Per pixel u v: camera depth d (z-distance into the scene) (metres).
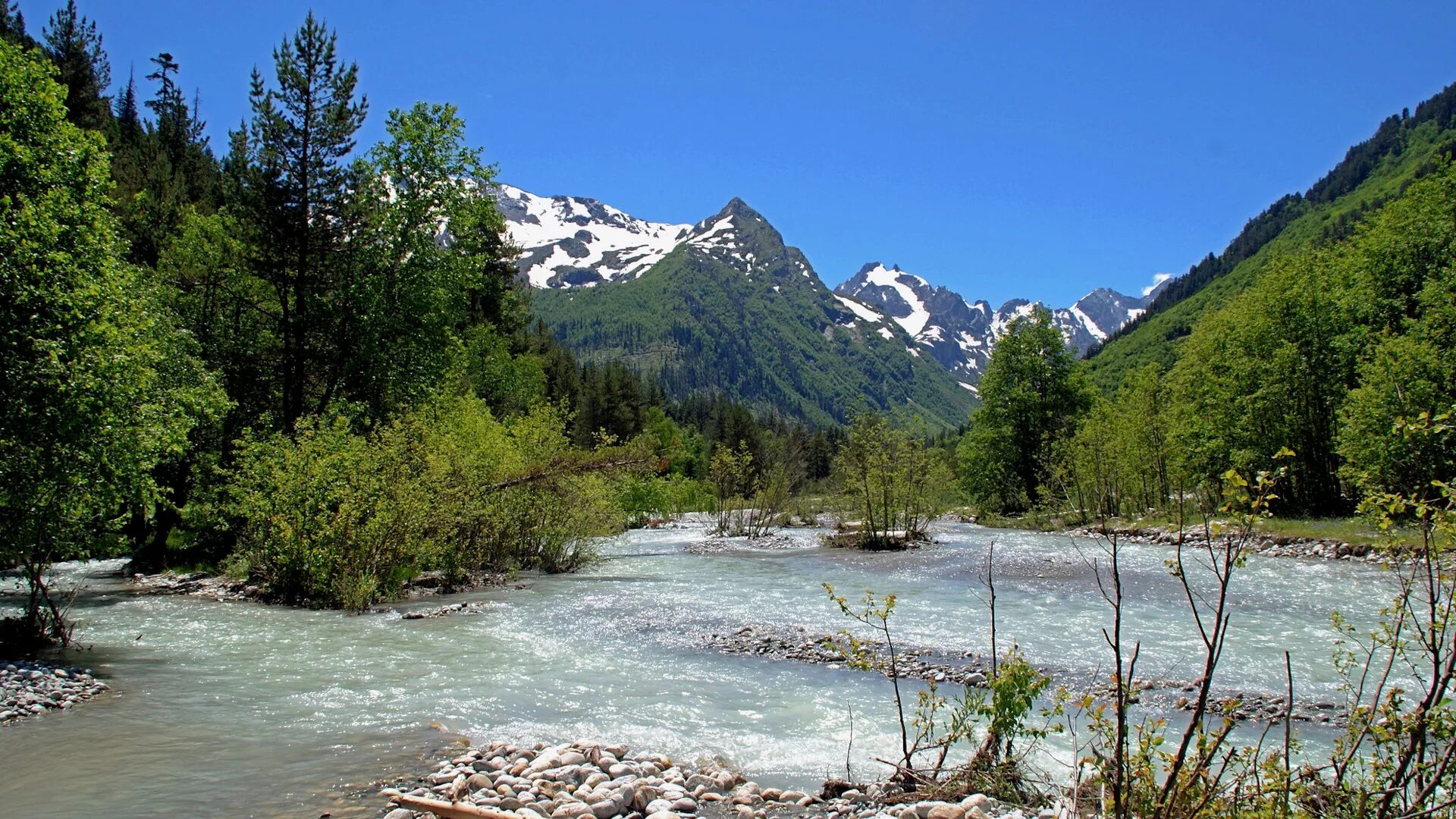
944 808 6.13
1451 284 28.95
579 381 95.06
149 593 20.41
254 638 14.34
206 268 29.36
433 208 30.23
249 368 28.22
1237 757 5.43
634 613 16.92
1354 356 35.00
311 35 27.78
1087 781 6.04
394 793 6.88
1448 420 5.34
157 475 25.31
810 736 8.90
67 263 13.72
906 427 33.69
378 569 19.47
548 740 8.69
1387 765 5.02
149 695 10.45
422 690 10.77
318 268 28.73
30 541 13.18
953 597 18.77
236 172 27.72
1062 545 30.11
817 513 50.84
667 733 8.98
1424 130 198.38
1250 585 19.67
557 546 25.83
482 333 46.75
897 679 11.45
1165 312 180.38
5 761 7.84
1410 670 11.32
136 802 6.77
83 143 15.37
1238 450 36.44
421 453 21.39
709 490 64.88
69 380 13.31
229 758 7.96
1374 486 5.35
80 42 52.22
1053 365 52.44
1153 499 38.16
